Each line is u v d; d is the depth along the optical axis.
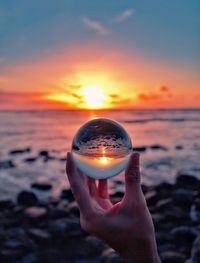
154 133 6.77
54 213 1.34
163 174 2.54
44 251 1.00
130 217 0.24
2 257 0.95
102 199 0.29
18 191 1.99
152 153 3.78
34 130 7.88
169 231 1.17
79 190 0.26
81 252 0.99
